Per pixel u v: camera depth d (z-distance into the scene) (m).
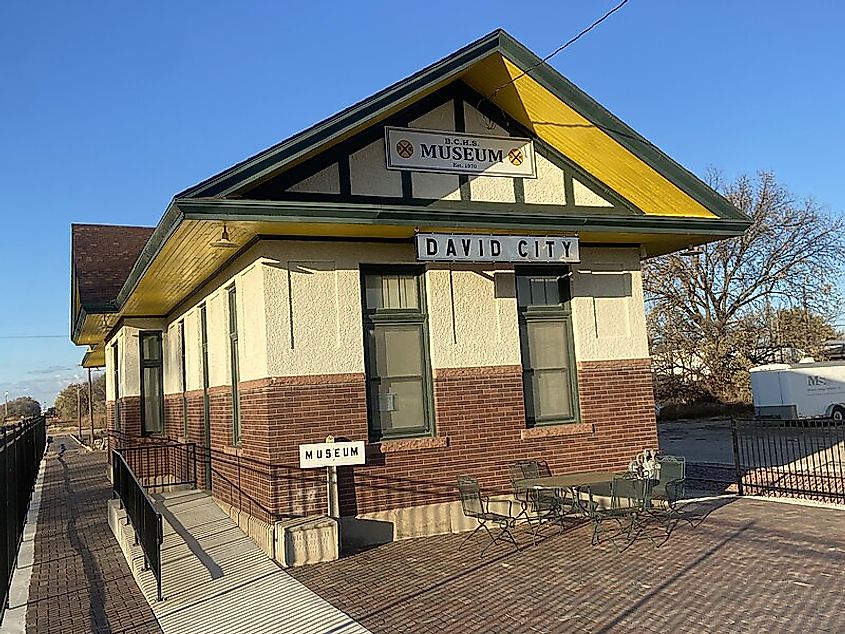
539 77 9.80
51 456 31.70
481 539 9.46
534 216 9.81
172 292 13.60
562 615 6.36
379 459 9.70
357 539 9.44
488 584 7.43
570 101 9.95
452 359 10.29
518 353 10.69
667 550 8.40
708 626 5.88
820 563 7.55
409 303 10.37
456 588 7.35
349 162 9.78
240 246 10.05
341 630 6.37
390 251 10.13
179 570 8.78
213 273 11.91
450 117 10.46
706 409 40.00
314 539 8.67
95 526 12.83
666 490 9.70
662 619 6.11
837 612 6.02
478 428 10.30
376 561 8.58
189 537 10.36
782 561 7.69
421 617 6.55
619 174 10.90
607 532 9.47
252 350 9.88
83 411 77.06
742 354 40.56
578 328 11.22
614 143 10.31
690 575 7.34
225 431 11.66
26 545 11.54
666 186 10.70
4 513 8.57
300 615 6.88
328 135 8.88
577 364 11.18
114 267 18.84
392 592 7.35
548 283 11.38
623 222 10.29
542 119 10.53
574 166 11.14
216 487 12.51
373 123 9.95
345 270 9.84
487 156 10.61
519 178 10.76
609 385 11.27
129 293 13.41
